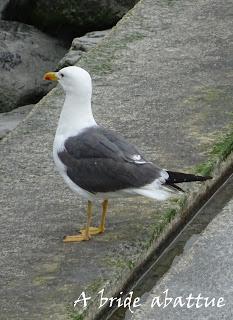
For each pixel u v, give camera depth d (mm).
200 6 14492
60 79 9141
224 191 10648
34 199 10008
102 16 16078
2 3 16500
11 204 9922
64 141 9117
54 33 16453
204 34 13648
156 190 8797
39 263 8891
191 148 10820
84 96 9109
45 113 11867
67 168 9070
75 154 9000
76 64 13055
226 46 13305
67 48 16391
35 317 8117
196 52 13164
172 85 12344
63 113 9188
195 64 12852
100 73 12719
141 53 13211
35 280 8633
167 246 9648
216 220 9648
